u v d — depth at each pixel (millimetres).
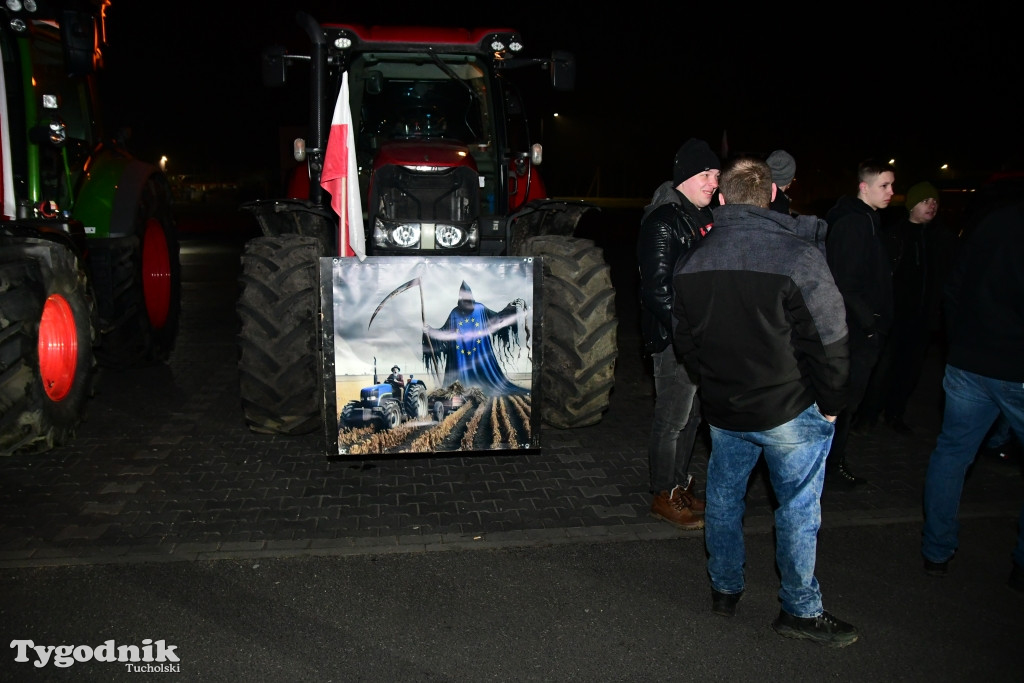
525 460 4855
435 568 3580
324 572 3525
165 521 3975
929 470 3514
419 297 3998
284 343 4508
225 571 3518
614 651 3004
